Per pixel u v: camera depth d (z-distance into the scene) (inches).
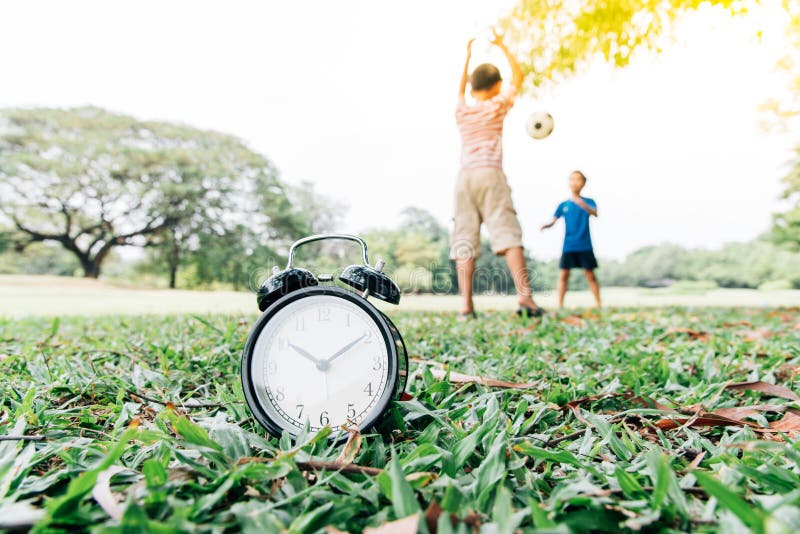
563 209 289.4
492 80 216.7
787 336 150.0
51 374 89.0
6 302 474.0
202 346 123.3
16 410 66.8
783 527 31.6
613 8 307.6
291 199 1739.7
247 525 37.2
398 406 61.3
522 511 38.9
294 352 57.6
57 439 57.2
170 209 1489.9
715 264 1147.3
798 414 71.6
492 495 44.3
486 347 131.2
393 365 57.6
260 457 51.6
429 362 99.5
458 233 221.8
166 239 1525.6
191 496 42.8
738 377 94.1
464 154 219.3
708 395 81.4
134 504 34.1
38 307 390.0
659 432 61.4
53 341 143.9
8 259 1523.1
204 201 1549.0
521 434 62.3
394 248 1079.6
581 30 324.5
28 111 1517.0
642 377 94.1
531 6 332.5
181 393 84.8
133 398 77.0
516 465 49.6
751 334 155.6
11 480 43.5
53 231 1505.9
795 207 836.0
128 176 1505.9
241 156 1673.2
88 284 923.4
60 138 1497.3
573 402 72.5
